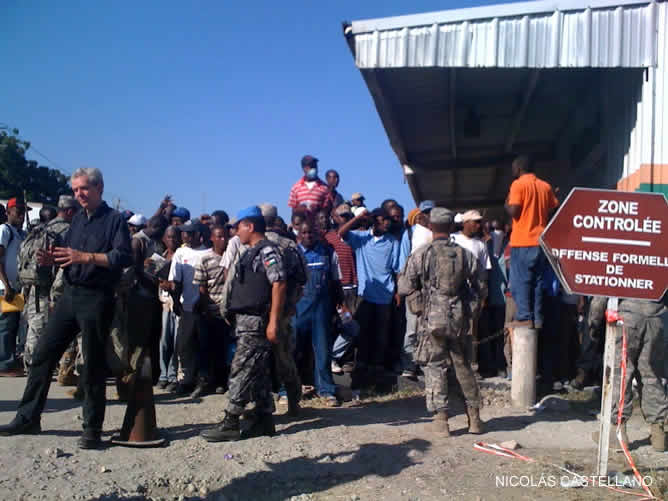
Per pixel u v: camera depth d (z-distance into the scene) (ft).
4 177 109.91
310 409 23.48
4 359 28.94
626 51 23.76
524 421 22.67
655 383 19.25
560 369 27.09
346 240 28.50
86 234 17.81
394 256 27.89
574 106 37.35
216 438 18.56
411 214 30.53
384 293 27.66
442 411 20.21
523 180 25.02
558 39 24.08
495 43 24.40
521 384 24.54
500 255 30.94
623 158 27.30
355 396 25.49
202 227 26.86
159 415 21.71
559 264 16.35
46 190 114.83
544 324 27.17
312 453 17.83
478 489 15.69
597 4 23.88
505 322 28.86
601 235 16.34
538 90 34.71
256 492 15.33
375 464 17.20
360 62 25.46
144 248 21.86
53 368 18.39
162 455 17.31
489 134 42.70
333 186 34.27
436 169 47.65
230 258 24.12
